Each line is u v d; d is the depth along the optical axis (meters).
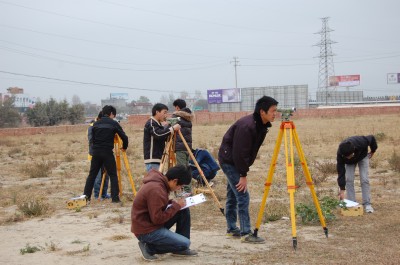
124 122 69.50
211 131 42.56
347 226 7.46
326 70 110.62
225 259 6.04
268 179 6.74
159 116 9.24
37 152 26.38
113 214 9.23
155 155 9.34
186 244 6.05
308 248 6.37
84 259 6.25
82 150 27.36
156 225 5.95
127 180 13.52
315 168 14.05
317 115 73.00
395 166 13.41
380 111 73.62
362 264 5.61
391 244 6.41
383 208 8.65
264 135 6.57
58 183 13.85
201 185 11.47
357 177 12.61
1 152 27.78
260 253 6.23
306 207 7.82
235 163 6.49
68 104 80.38
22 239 7.50
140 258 6.21
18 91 140.25
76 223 8.52
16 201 10.84
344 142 8.09
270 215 8.22
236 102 102.56
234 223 7.18
